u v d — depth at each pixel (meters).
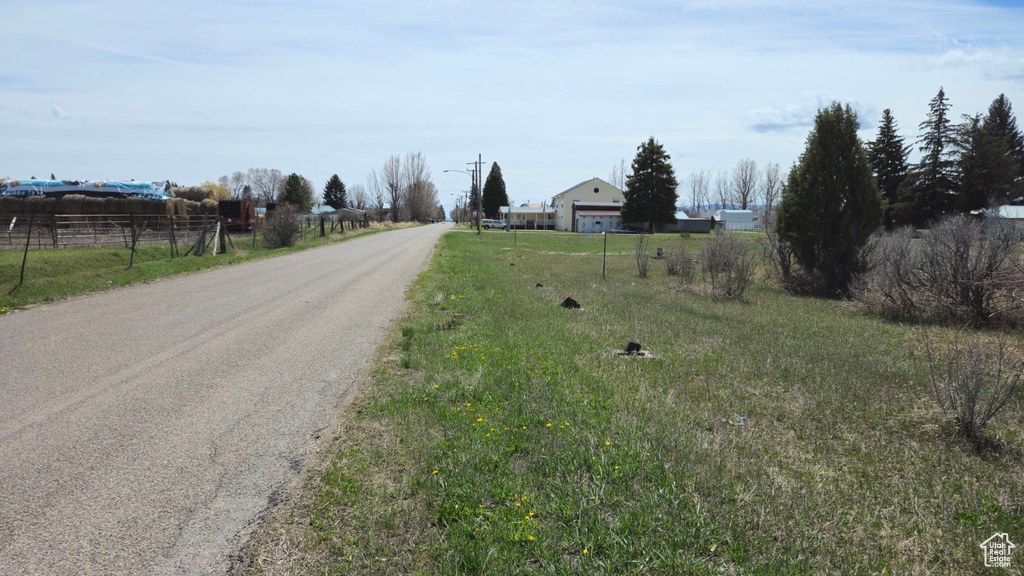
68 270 15.98
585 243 46.12
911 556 3.30
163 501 3.71
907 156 52.97
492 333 8.90
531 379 6.39
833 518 3.66
